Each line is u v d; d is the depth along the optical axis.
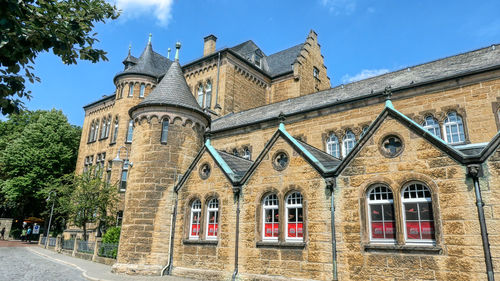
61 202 35.25
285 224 15.29
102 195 33.62
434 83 19.38
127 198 20.39
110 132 43.25
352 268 12.96
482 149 12.61
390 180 12.92
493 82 17.80
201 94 39.97
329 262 13.54
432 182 12.10
